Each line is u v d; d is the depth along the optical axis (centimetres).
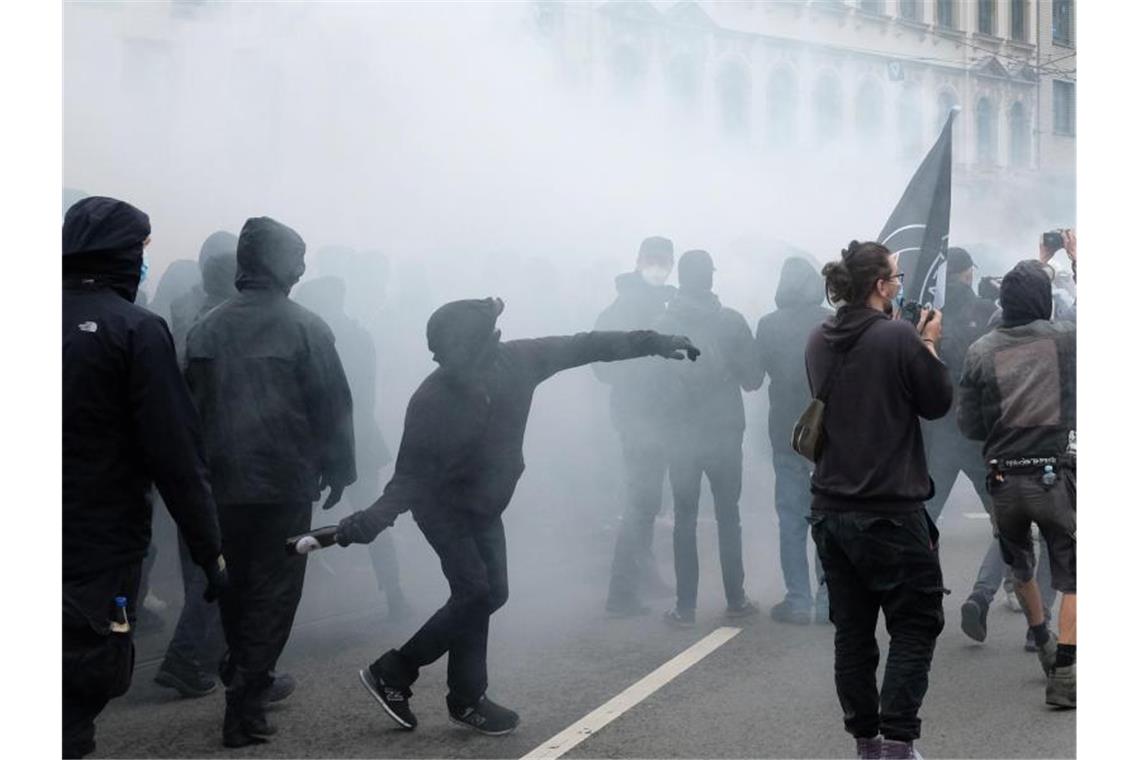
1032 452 407
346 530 368
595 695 425
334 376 396
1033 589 429
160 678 425
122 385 288
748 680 440
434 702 422
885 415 333
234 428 384
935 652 478
